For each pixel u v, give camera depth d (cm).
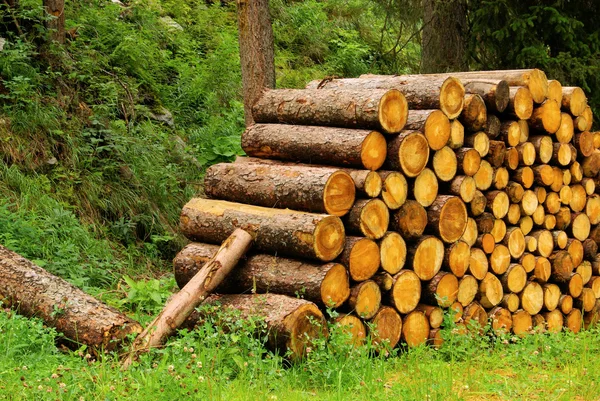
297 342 530
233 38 1453
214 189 664
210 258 632
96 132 1003
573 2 1100
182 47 1366
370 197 594
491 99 684
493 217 697
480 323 683
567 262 767
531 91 724
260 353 508
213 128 1156
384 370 527
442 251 647
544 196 752
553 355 609
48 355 501
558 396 482
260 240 594
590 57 1073
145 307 707
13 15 1017
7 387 429
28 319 571
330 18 1816
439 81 641
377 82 699
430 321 639
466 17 1177
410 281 621
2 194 853
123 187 965
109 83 1052
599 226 821
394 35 1777
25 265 603
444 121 640
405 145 608
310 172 593
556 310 772
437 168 641
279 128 663
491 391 493
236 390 460
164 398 428
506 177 711
